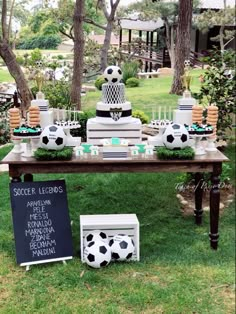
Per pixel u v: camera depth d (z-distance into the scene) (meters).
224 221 4.99
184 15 13.06
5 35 10.06
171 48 21.27
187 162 4.00
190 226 4.84
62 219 4.07
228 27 23.95
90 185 5.78
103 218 4.20
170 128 3.97
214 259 4.11
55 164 3.94
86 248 3.95
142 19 21.17
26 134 3.88
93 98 13.21
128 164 3.99
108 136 4.23
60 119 4.95
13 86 15.70
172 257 4.12
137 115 6.10
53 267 3.90
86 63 18.83
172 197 5.55
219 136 6.85
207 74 6.55
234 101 6.52
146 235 4.59
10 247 4.25
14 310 3.31
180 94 13.22
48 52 22.83
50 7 17.05
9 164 3.92
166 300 3.45
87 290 3.57
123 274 3.82
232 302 3.45
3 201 5.34
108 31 16.59
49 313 3.29
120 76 4.14
